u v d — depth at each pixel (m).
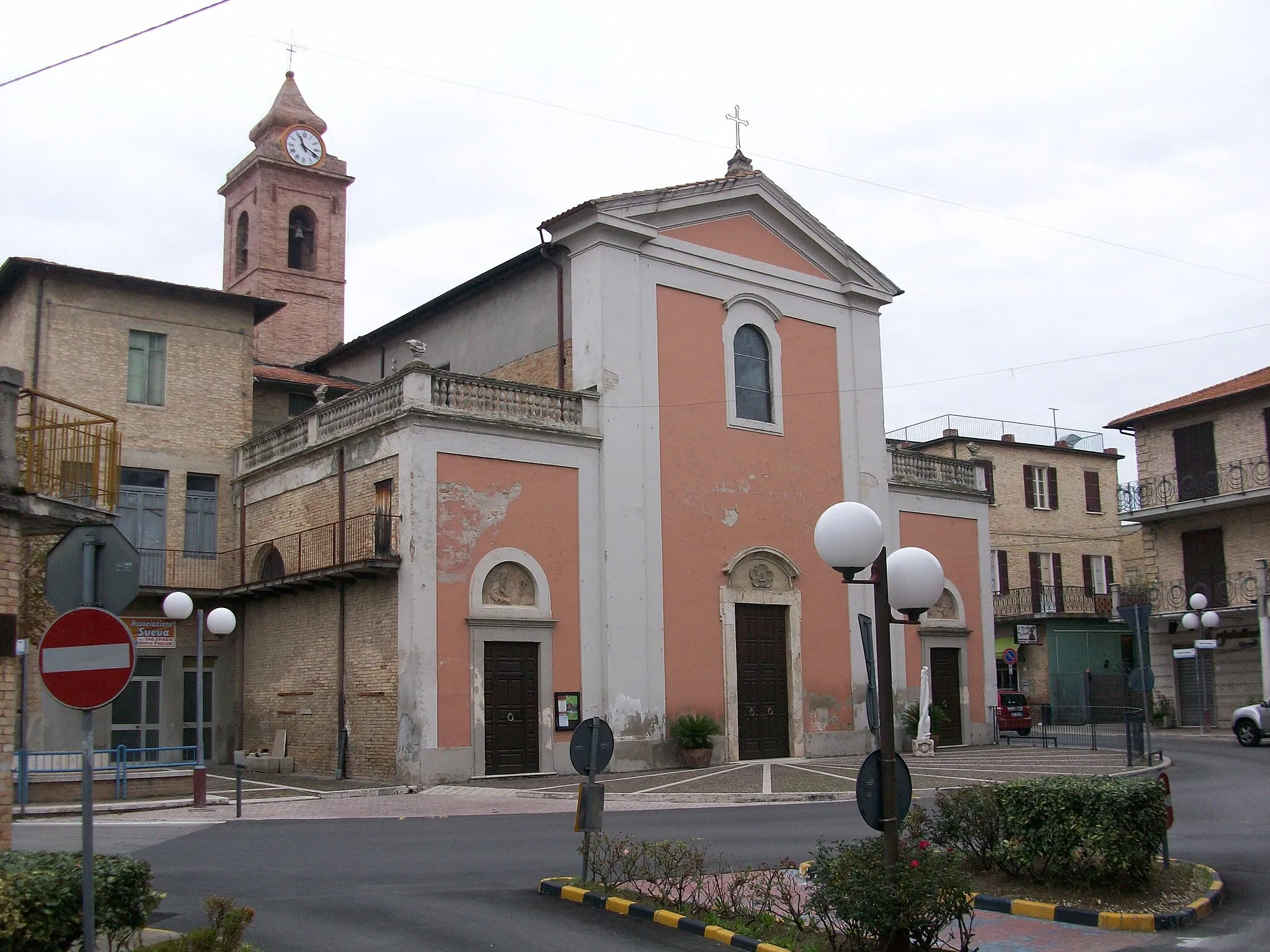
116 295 28.81
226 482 29.80
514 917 10.09
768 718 27.44
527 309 28.17
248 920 7.87
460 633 22.70
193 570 28.91
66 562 7.77
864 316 31.34
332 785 22.25
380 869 12.66
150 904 8.18
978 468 33.50
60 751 25.58
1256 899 10.66
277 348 46.28
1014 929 9.49
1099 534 50.03
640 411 26.12
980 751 29.72
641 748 24.84
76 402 27.88
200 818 17.59
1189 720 38.56
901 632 30.44
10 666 10.23
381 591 23.31
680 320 27.31
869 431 30.73
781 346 29.25
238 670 28.67
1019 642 46.62
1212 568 37.22
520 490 24.08
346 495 24.81
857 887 7.96
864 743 29.00
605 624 24.75
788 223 29.89
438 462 23.02
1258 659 35.75
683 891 10.55
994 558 47.31
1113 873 10.27
